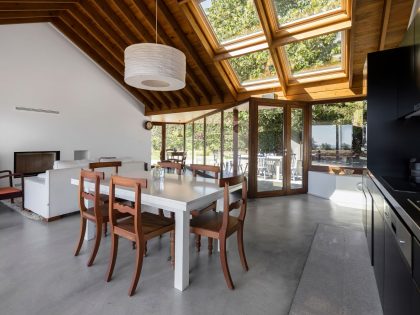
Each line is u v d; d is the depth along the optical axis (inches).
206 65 229.6
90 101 283.0
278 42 173.8
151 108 338.6
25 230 129.0
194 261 98.3
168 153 429.7
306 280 85.2
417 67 81.5
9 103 221.6
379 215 75.6
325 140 220.2
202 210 108.7
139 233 78.0
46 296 74.6
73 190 154.6
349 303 73.3
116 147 311.1
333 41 173.2
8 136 221.9
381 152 104.0
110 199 84.1
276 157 219.9
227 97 255.6
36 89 238.4
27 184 159.6
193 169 126.0
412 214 45.4
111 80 303.3
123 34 211.0
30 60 233.6
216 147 308.7
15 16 188.9
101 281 82.8
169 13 187.6
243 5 170.2
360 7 128.0
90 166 127.2
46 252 103.5
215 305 71.8
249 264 96.1
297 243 115.9
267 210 171.5
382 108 103.4
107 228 130.6
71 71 264.8
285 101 219.8
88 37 241.6
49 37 246.1
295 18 162.1
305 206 182.4
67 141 263.1
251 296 76.3
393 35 138.1
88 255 101.2
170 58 93.7
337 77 193.6
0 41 214.8
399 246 49.8
